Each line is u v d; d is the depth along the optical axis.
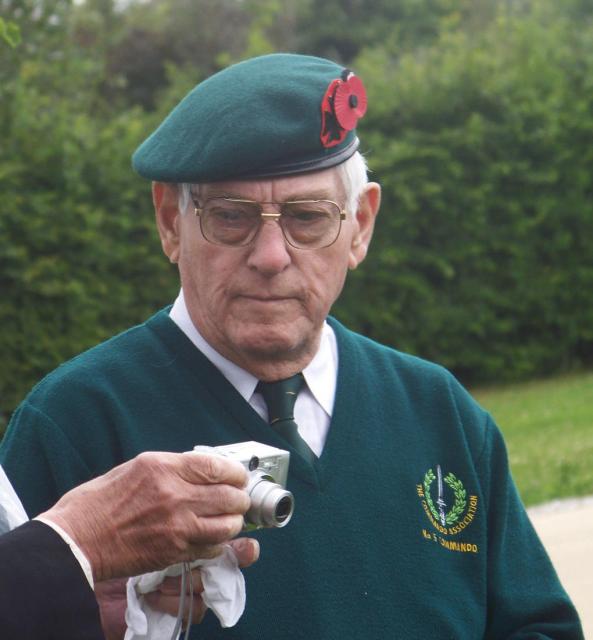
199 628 3.47
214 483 2.92
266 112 3.55
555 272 21.38
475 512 3.96
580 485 11.71
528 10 35.47
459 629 3.74
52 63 20.64
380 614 3.62
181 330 3.82
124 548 2.88
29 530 2.84
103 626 3.24
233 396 3.72
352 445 3.81
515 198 20.89
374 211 4.11
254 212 3.58
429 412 4.05
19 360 17.20
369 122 20.56
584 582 8.02
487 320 21.14
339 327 4.06
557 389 20.33
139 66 32.94
